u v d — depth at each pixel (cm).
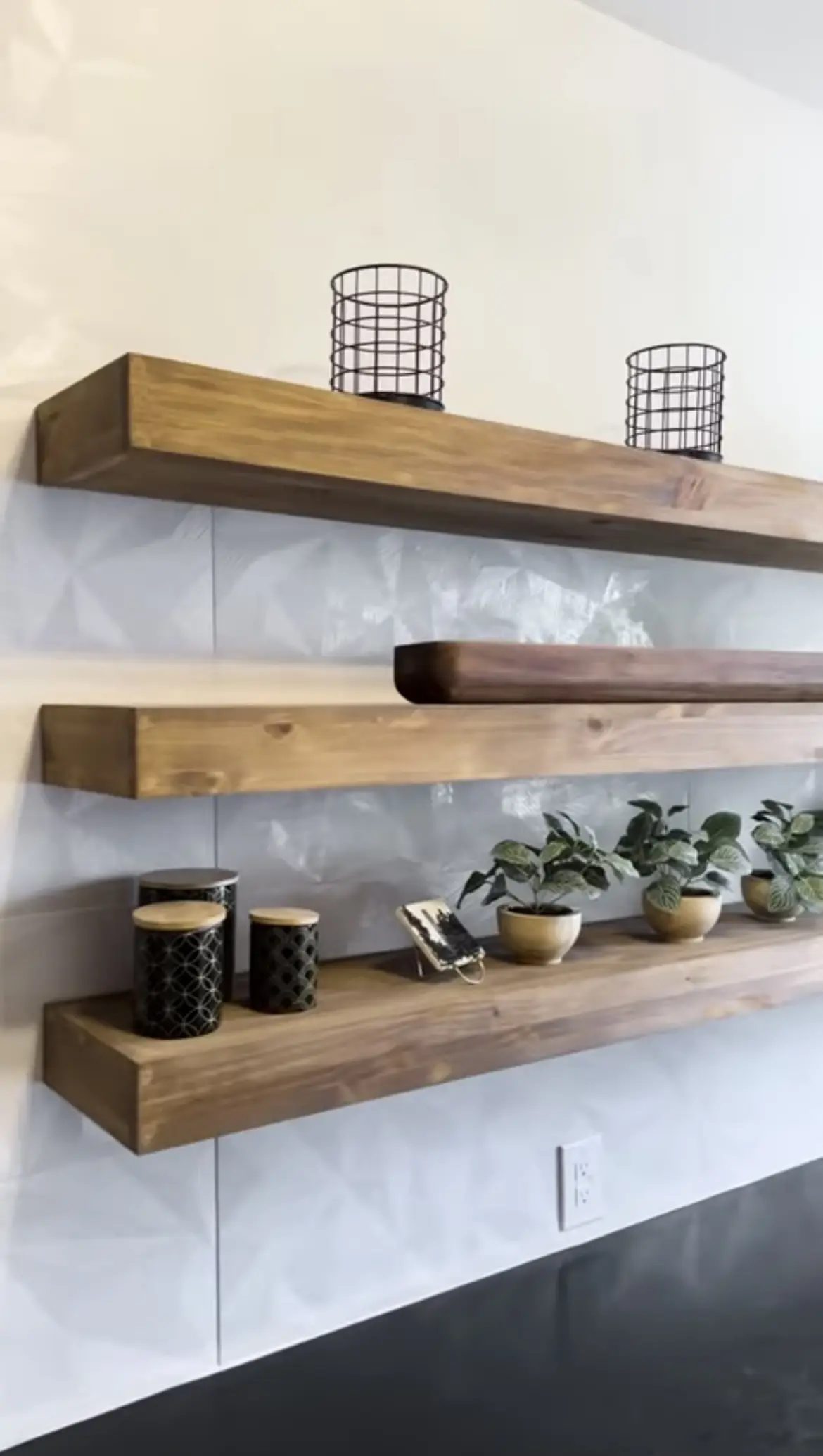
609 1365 120
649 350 148
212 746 92
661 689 123
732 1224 155
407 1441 107
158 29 114
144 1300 113
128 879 113
